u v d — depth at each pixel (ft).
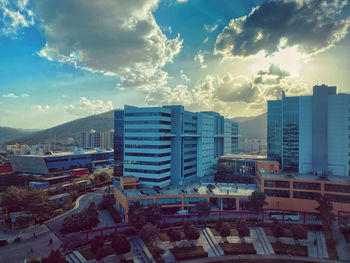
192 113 449.89
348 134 361.10
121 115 485.56
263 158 470.80
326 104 372.99
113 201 377.50
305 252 223.51
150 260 211.20
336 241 240.12
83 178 561.84
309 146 389.80
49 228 279.49
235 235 258.16
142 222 248.52
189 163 437.17
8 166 604.49
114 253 222.48
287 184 324.19
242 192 337.31
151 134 366.43
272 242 242.37
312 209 311.47
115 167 485.97
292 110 401.49
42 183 495.41
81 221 268.00
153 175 363.35
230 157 481.46
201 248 233.14
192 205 321.32
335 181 307.17
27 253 220.84
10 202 301.84
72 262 207.21
